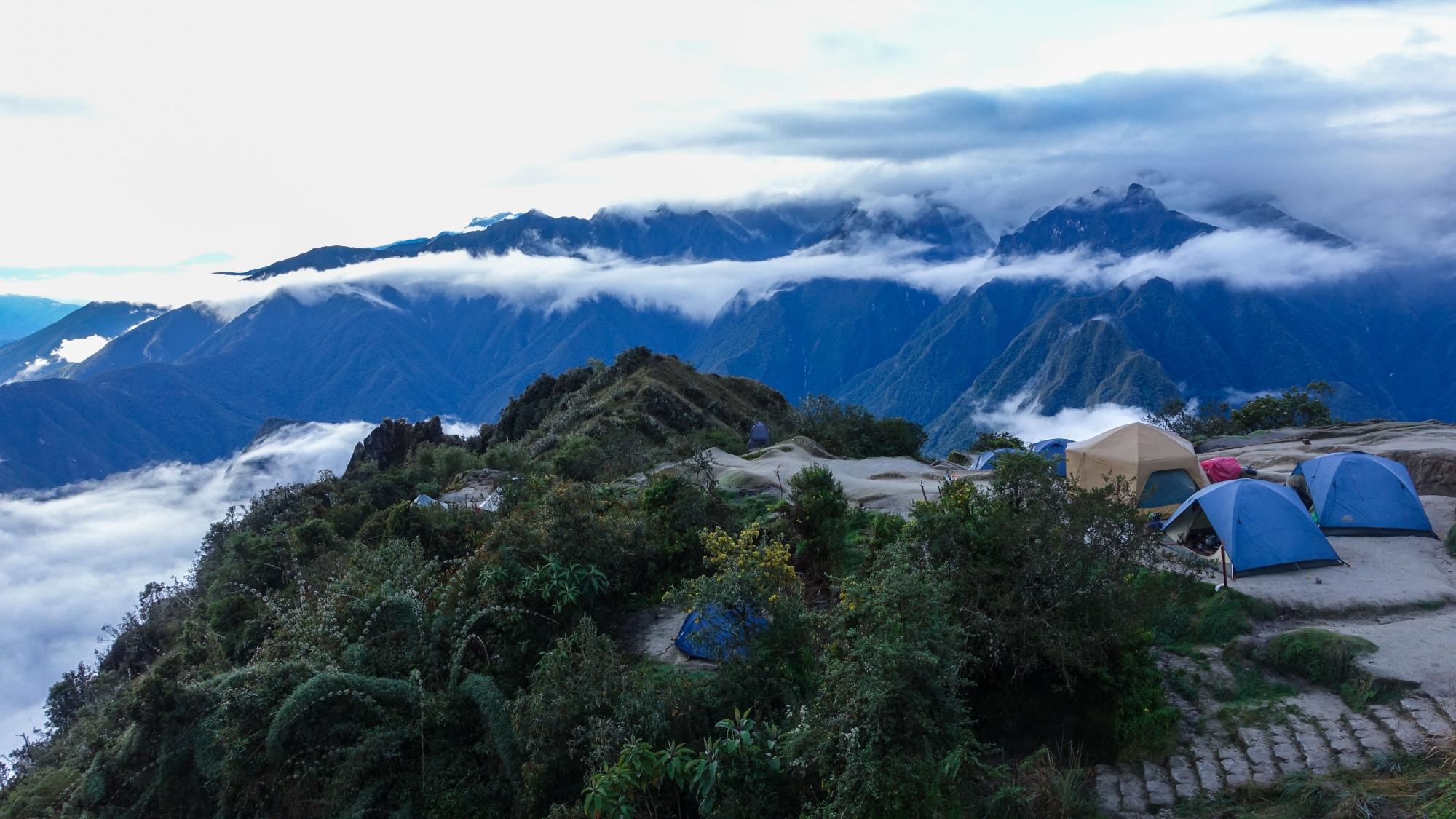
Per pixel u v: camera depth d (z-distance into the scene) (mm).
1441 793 7988
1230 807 8875
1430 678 9930
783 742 9375
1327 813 8305
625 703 10422
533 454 50688
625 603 15203
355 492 37969
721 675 10938
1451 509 16422
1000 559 11383
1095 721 10414
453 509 23156
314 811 10664
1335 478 16078
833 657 9656
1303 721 9875
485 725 11508
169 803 11344
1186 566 12797
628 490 20500
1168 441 18828
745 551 12094
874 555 12906
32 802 12992
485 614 13469
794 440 38094
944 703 8633
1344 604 12141
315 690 11312
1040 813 9156
